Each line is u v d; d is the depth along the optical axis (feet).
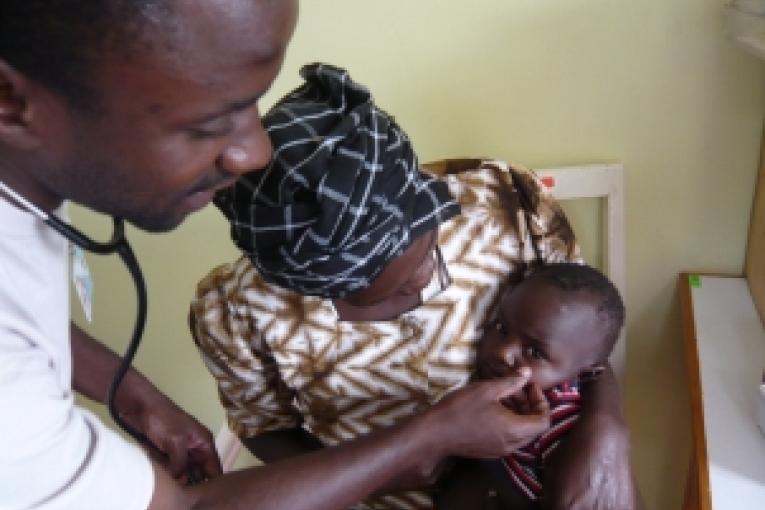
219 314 3.31
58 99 1.61
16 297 1.92
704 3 3.72
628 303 4.58
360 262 2.45
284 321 3.23
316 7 4.05
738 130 3.97
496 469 3.43
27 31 1.50
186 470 3.20
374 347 3.29
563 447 3.20
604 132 4.12
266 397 3.50
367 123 2.44
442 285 3.29
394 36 4.06
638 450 5.01
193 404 5.34
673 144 4.09
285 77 4.27
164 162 1.75
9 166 1.86
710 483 3.06
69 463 1.86
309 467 2.45
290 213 2.36
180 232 4.69
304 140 2.37
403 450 2.59
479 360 3.40
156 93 1.59
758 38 3.38
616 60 3.92
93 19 1.47
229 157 1.85
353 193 2.33
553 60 3.98
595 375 3.56
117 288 4.91
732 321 4.00
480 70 4.06
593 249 4.45
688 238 4.33
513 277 3.52
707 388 3.58
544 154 4.23
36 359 1.92
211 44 1.56
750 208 4.16
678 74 3.91
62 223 2.02
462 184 3.49
